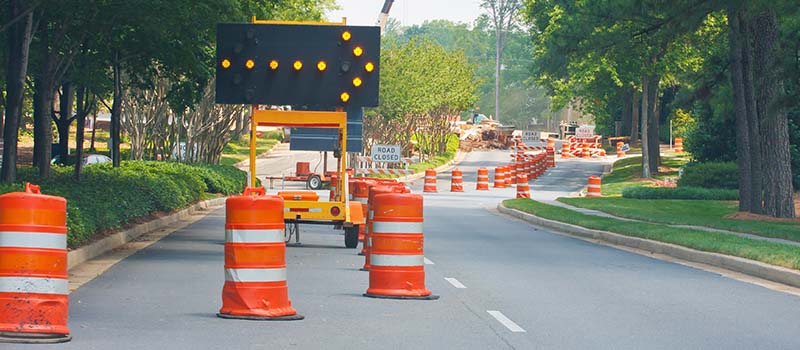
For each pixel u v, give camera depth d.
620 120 136.75
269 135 133.88
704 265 25.08
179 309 15.36
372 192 22.12
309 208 27.12
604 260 25.73
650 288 19.80
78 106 35.34
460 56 114.69
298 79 26.88
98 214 25.02
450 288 19.02
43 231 12.11
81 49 34.94
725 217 41.88
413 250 17.45
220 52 26.91
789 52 39.84
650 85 83.38
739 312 16.73
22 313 11.98
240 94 26.88
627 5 41.25
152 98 59.59
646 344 13.42
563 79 103.94
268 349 12.25
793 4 34.50
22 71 28.48
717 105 46.66
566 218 38.78
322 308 15.96
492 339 13.46
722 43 57.44
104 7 28.14
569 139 132.00
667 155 103.81
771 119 39.03
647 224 34.47
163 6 27.28
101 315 14.51
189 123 60.41
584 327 14.72
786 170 41.66
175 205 37.53
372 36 26.88
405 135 101.56
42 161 32.47
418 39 100.81
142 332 13.12
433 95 99.69
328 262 23.53
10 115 28.58
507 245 29.61
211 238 29.41
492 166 107.19
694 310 16.84
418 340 13.22
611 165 101.75
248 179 26.88
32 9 26.64
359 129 27.52
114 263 21.80
